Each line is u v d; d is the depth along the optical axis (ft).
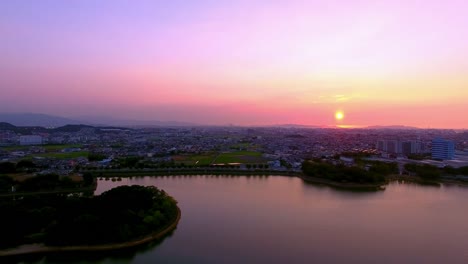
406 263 458.91
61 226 501.15
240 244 517.96
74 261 472.44
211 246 510.58
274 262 458.09
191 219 641.40
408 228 601.62
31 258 464.65
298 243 524.11
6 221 500.33
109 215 546.26
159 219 573.33
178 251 493.77
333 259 467.93
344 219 653.30
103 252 479.41
